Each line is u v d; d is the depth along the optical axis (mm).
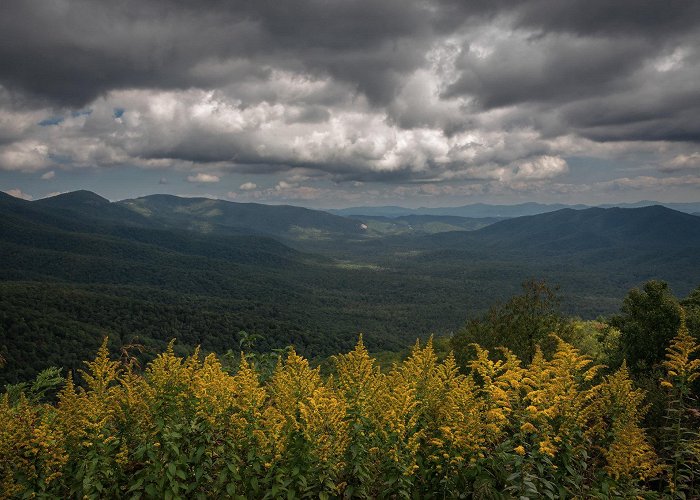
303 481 5555
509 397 6648
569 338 19578
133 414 6008
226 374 7012
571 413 6246
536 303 19953
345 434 6133
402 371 7957
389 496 6152
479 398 6527
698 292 22531
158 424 5703
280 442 5801
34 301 146500
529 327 19594
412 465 5805
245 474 5816
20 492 5371
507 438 6652
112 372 6422
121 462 5656
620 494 6168
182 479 5809
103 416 5910
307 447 5762
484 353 7102
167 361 6410
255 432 5824
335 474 5832
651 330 19297
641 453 6273
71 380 6195
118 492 5578
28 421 5762
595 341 24484
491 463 6020
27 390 8211
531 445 6141
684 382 7336
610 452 6273
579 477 5980
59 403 6156
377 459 6180
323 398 6215
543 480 5734
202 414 5973
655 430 8328
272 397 7305
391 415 6109
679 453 6629
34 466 5543
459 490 6070
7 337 112000
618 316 21484
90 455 5496
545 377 6633
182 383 6141
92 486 5449
